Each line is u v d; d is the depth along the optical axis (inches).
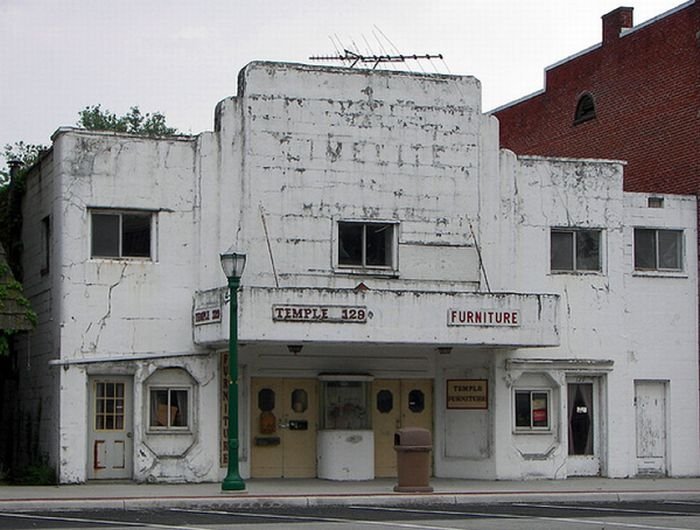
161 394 1095.0
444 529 732.0
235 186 1117.1
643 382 1246.9
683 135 1311.5
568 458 1203.2
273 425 1144.8
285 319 1032.2
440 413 1197.7
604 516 848.9
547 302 1115.3
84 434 1059.3
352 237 1146.7
